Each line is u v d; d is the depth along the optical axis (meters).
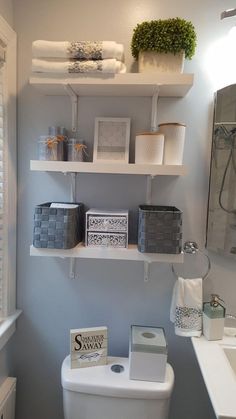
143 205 1.31
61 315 1.42
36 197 1.37
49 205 1.25
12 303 1.38
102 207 1.36
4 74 1.22
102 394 1.17
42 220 1.15
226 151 1.30
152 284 1.38
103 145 1.29
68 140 1.27
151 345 1.18
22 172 1.37
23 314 1.43
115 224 1.18
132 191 1.35
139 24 1.16
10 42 1.25
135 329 1.30
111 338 1.42
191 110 1.30
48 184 1.37
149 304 1.39
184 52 1.13
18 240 1.40
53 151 1.19
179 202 1.34
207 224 1.32
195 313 1.26
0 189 1.26
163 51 1.11
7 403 1.28
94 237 1.19
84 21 1.29
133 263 1.38
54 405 1.46
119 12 1.28
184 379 1.40
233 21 1.25
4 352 1.34
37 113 1.33
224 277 1.35
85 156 1.31
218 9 1.26
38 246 1.16
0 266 1.31
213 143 1.29
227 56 1.26
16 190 1.36
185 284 1.26
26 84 1.33
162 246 1.14
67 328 1.43
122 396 1.16
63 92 1.28
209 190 1.31
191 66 1.28
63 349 1.44
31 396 1.46
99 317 1.41
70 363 1.25
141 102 1.31
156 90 1.18
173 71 1.13
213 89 1.28
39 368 1.45
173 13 1.27
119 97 1.31
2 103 1.23
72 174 1.34
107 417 1.19
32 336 1.44
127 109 1.31
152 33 1.10
